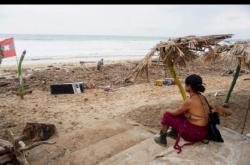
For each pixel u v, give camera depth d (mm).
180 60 6191
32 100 9484
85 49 44750
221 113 4621
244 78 12992
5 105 8758
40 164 4930
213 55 6309
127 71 15336
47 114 7836
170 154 4172
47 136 6062
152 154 4543
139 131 5898
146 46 58969
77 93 10594
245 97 8078
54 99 9664
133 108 8359
